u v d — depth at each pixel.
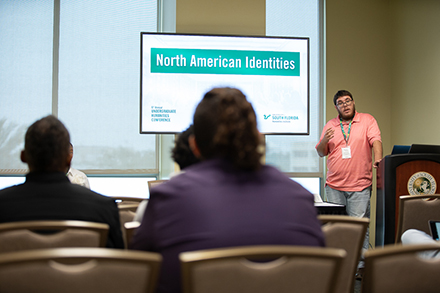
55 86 4.97
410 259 1.06
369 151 4.02
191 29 4.98
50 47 5.00
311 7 5.38
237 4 5.05
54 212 1.38
